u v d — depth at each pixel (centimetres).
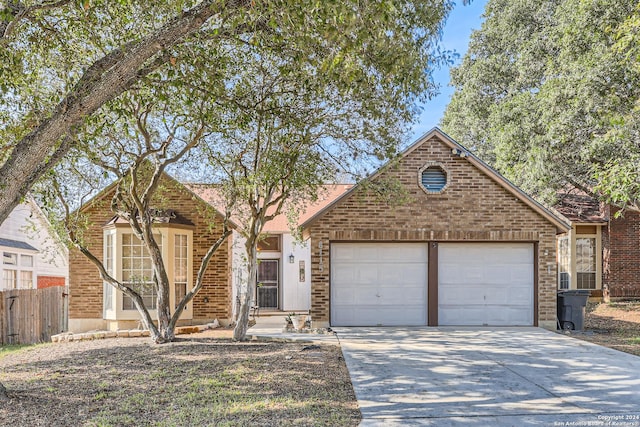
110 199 1630
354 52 702
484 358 1061
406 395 798
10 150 952
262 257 2136
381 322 1501
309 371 934
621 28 1254
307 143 1116
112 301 1551
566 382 880
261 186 1198
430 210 1491
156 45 695
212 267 1644
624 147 1507
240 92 994
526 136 1883
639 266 2097
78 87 694
